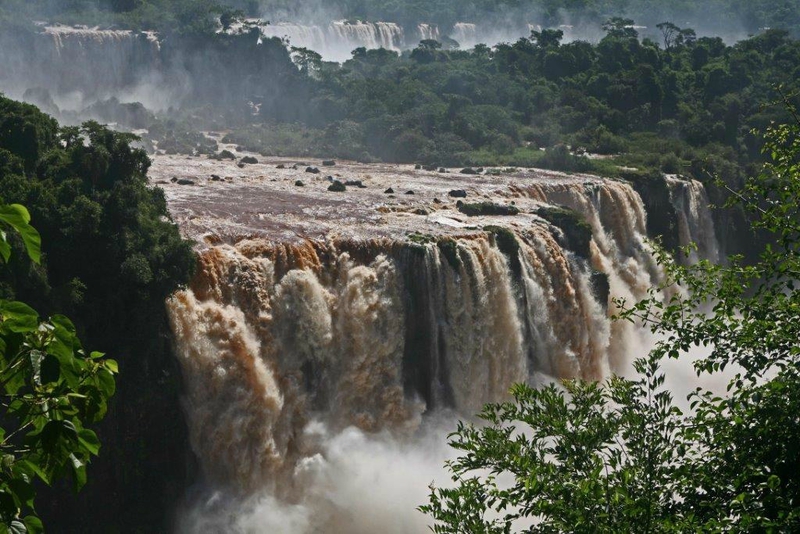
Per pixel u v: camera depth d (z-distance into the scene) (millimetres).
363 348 89500
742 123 191250
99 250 79500
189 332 81562
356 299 89938
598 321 110250
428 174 141250
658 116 196000
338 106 183625
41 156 86750
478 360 95375
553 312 104188
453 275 93875
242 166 141625
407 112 174000
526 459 40031
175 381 81062
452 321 94062
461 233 98500
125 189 82188
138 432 79062
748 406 40156
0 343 24344
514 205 115250
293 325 87125
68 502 76062
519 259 101188
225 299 84438
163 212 89062
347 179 129625
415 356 93062
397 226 100125
